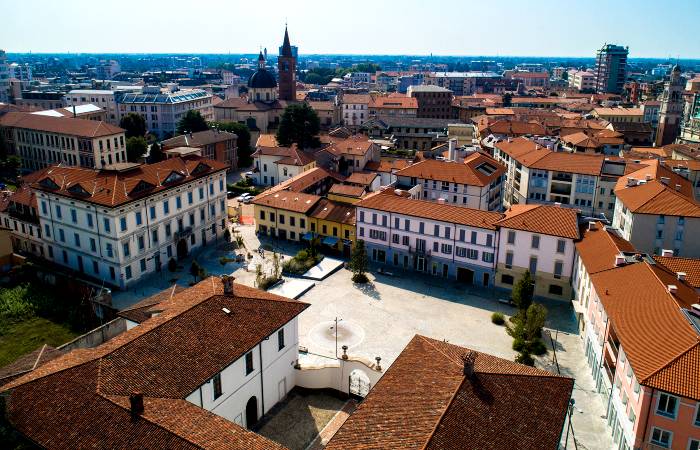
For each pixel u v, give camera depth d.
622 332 52.31
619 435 51.50
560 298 83.19
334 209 103.44
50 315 77.38
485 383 41.91
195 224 100.06
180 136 157.75
